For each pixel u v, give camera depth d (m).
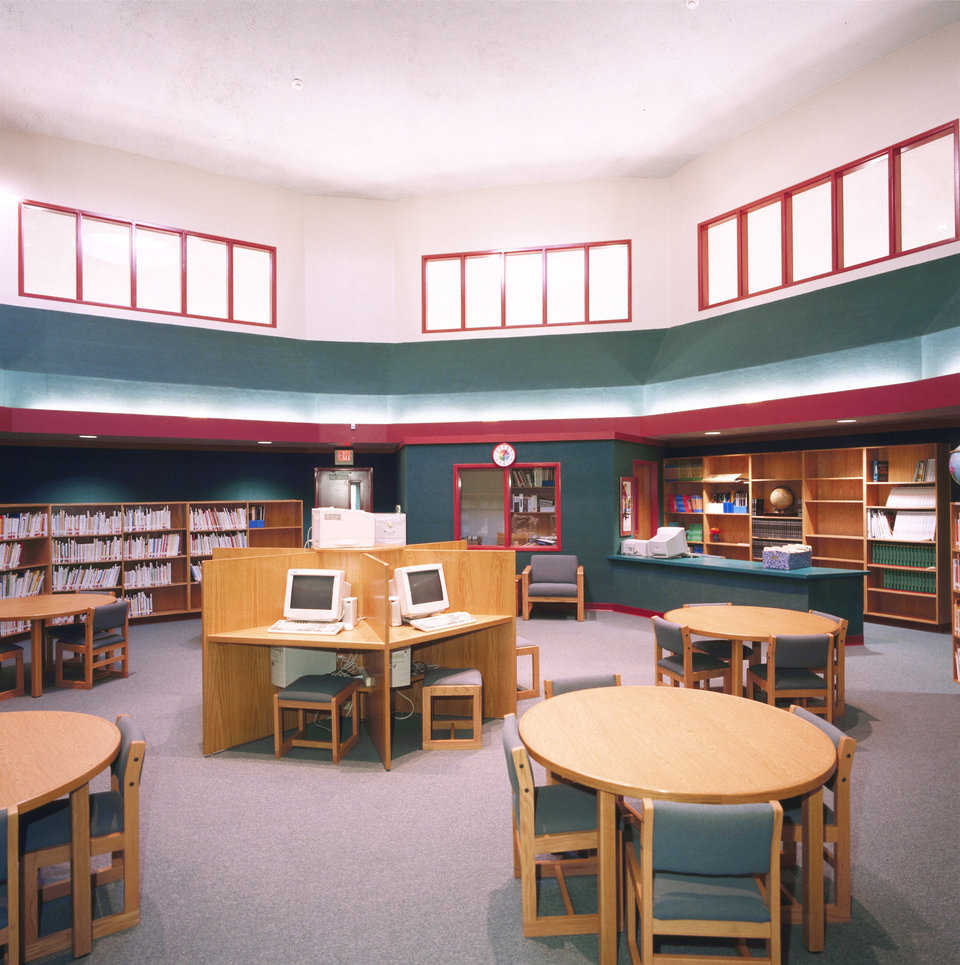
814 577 6.82
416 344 10.65
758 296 8.95
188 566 9.20
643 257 10.23
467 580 5.19
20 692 5.77
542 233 10.49
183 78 7.52
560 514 9.62
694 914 2.06
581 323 10.36
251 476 10.58
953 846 3.17
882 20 6.89
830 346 8.19
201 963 2.42
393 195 10.69
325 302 10.53
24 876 2.47
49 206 8.59
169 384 9.48
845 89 7.93
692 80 7.83
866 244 9.41
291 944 2.52
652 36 7.01
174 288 11.89
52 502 8.95
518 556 9.75
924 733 4.63
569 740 2.60
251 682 4.68
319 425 9.90
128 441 9.13
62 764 2.48
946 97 7.05
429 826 3.43
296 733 4.75
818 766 2.34
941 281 7.09
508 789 3.87
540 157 9.58
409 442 9.98
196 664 6.84
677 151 9.49
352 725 5.00
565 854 3.16
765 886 2.30
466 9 6.53
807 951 2.46
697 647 5.28
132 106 8.05
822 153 8.19
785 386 8.76
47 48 6.96
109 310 8.96
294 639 4.29
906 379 7.52
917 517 8.23
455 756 4.38
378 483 11.47
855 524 9.07
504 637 5.15
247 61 7.25
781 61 7.55
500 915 2.70
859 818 3.44
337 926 2.62
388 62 7.32
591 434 9.44
